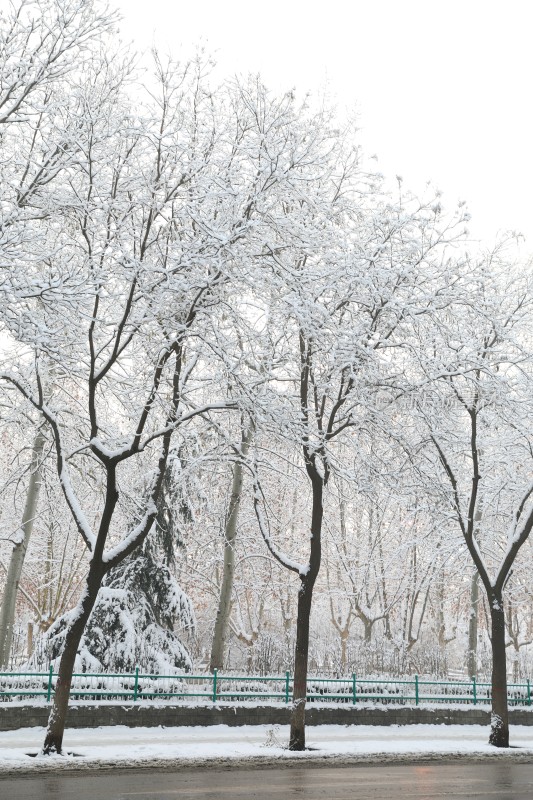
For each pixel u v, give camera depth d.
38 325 13.79
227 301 16.53
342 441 19.69
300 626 17.66
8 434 23.69
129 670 22.61
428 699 24.80
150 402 16.16
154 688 20.55
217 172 16.83
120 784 12.43
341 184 19.88
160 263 16.72
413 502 22.97
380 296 17.58
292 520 37.34
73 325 15.10
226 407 16.59
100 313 17.33
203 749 16.27
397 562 38.56
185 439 21.52
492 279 19.06
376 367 17.38
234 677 21.67
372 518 35.78
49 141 15.45
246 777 13.80
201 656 34.53
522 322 21.83
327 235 17.81
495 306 20.03
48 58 14.95
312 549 18.06
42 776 13.14
